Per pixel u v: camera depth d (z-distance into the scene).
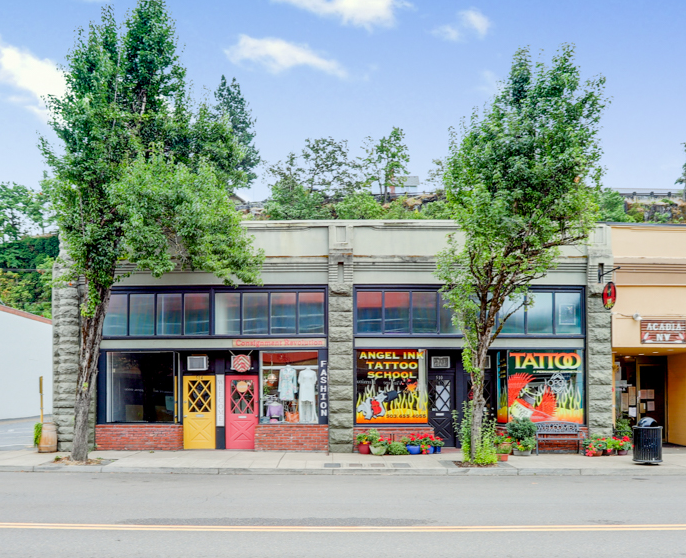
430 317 18.36
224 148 18.47
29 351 33.62
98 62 15.87
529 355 18.56
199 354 18.52
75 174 15.50
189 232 15.74
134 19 17.14
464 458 16.22
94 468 15.16
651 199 47.81
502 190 14.70
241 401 18.55
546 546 7.86
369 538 8.20
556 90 15.27
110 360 18.52
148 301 18.48
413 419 18.20
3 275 56.19
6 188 60.38
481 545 7.89
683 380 20.91
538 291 18.62
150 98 17.62
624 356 22.11
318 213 37.72
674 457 17.56
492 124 15.34
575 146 14.39
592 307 18.41
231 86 51.12
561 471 15.27
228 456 17.02
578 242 17.20
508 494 11.85
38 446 17.89
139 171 15.11
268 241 18.42
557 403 18.48
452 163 15.92
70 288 18.39
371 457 16.95
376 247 18.42
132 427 18.14
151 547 7.70
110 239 15.94
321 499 11.17
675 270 18.83
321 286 18.36
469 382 18.91
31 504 10.50
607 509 10.30
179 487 12.56
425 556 7.39
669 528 8.87
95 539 8.07
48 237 59.50
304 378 18.36
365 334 18.09
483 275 15.88
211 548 7.67
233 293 18.45
